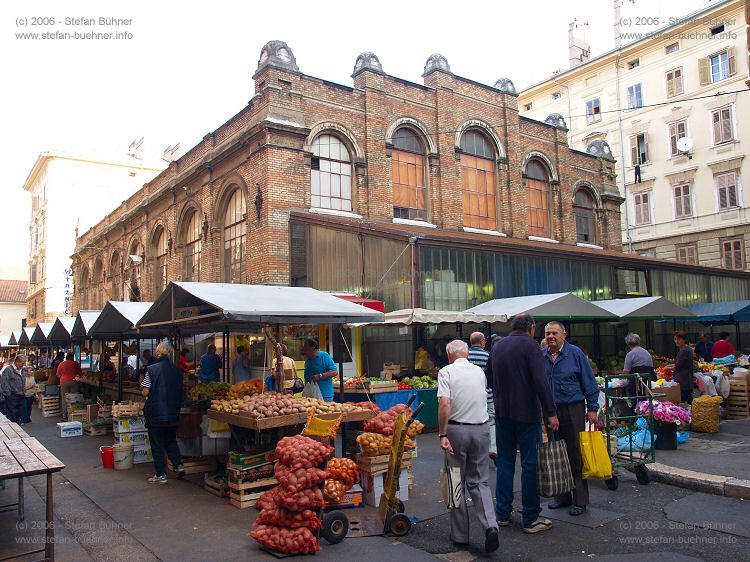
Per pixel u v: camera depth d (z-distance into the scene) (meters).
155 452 8.05
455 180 19.92
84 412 13.47
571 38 40.59
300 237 16.11
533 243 19.39
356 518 6.16
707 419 10.53
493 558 5.09
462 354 5.77
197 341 17.33
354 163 17.73
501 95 21.94
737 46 30.75
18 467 4.70
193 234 21.34
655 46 34.31
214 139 19.47
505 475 5.88
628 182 35.22
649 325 20.75
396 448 5.90
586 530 5.69
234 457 6.90
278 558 5.15
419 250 13.53
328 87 17.41
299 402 7.09
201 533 5.86
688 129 32.62
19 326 57.75
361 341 14.74
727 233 30.59
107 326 12.62
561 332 6.35
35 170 47.06
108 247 31.53
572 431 6.16
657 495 6.80
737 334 21.67
